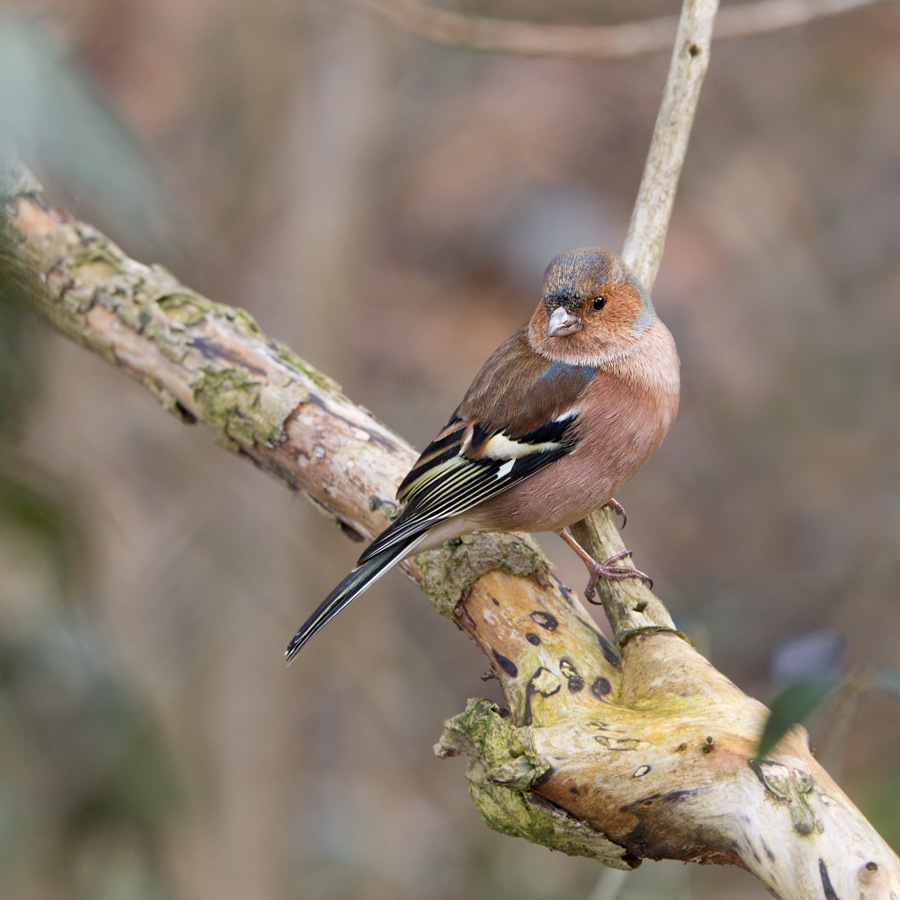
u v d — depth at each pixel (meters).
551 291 7.09
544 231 15.73
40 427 8.66
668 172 7.49
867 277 15.23
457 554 6.44
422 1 13.44
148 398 12.33
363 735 13.59
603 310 7.04
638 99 16.50
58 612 7.18
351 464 6.87
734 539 13.62
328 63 12.35
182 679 11.81
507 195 16.09
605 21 15.26
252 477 12.09
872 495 13.48
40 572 6.73
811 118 16.41
